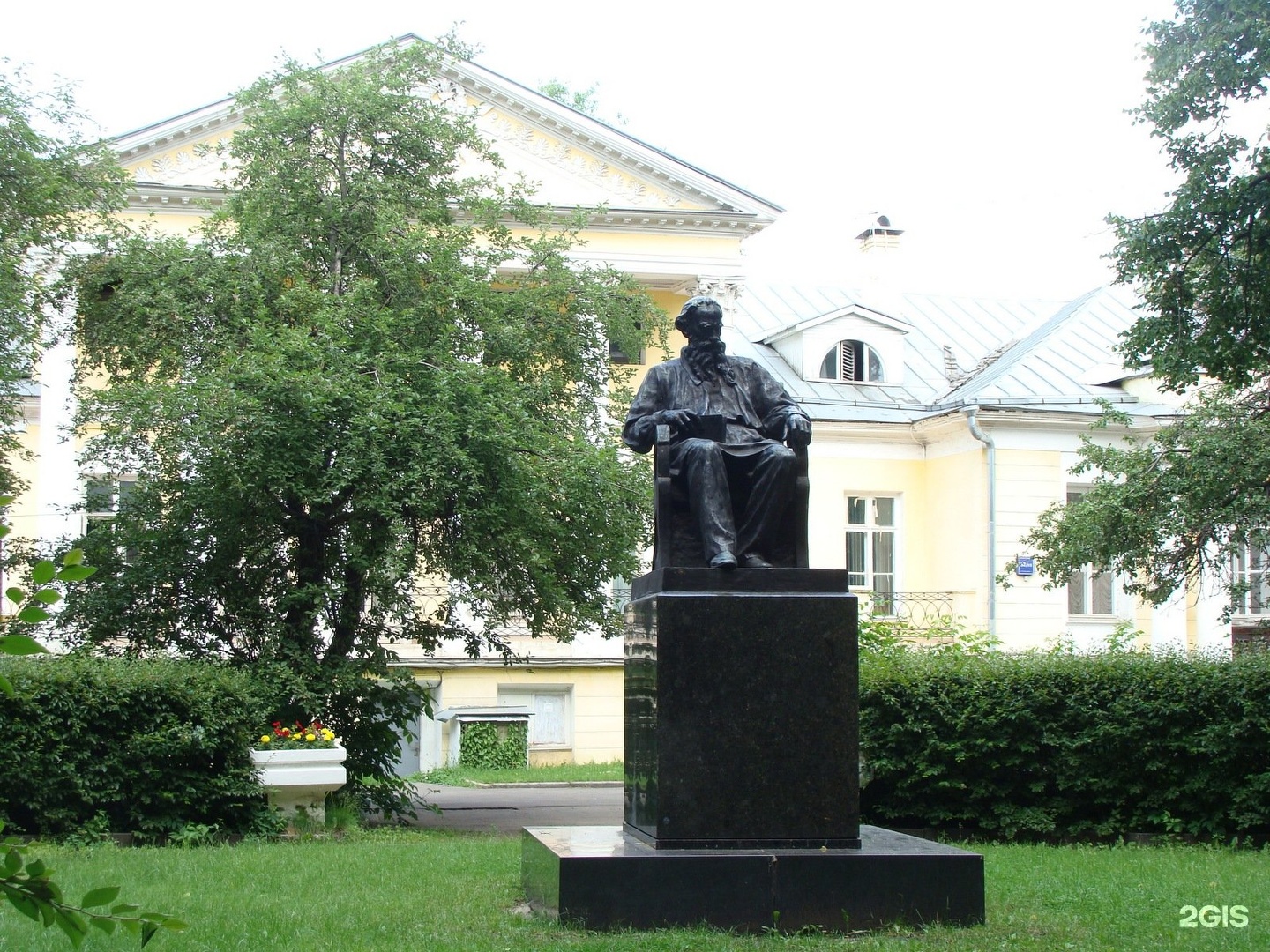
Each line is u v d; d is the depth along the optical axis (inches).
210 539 605.0
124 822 463.8
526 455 608.1
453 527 607.2
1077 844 462.3
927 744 482.6
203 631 623.5
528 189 707.4
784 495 286.5
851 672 273.7
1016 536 1126.4
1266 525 677.3
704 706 269.0
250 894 308.7
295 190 643.5
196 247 635.5
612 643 1115.3
